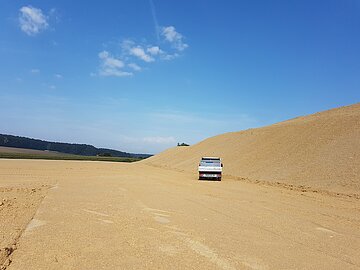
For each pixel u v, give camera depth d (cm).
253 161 3797
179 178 3350
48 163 5806
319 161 2808
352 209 1487
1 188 1939
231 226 1042
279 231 989
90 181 2636
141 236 894
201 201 1616
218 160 3231
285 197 1881
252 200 1709
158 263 677
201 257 720
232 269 650
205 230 977
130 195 1780
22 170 3803
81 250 757
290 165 3059
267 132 4816
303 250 796
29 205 1341
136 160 9638
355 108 4638
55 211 1225
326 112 5466
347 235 969
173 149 8369
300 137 3716
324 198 1867
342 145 2891
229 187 2430
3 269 622
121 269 640
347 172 2359
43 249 757
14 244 784
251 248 799
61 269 634
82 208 1312
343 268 675
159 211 1289
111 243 820
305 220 1181
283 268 665
